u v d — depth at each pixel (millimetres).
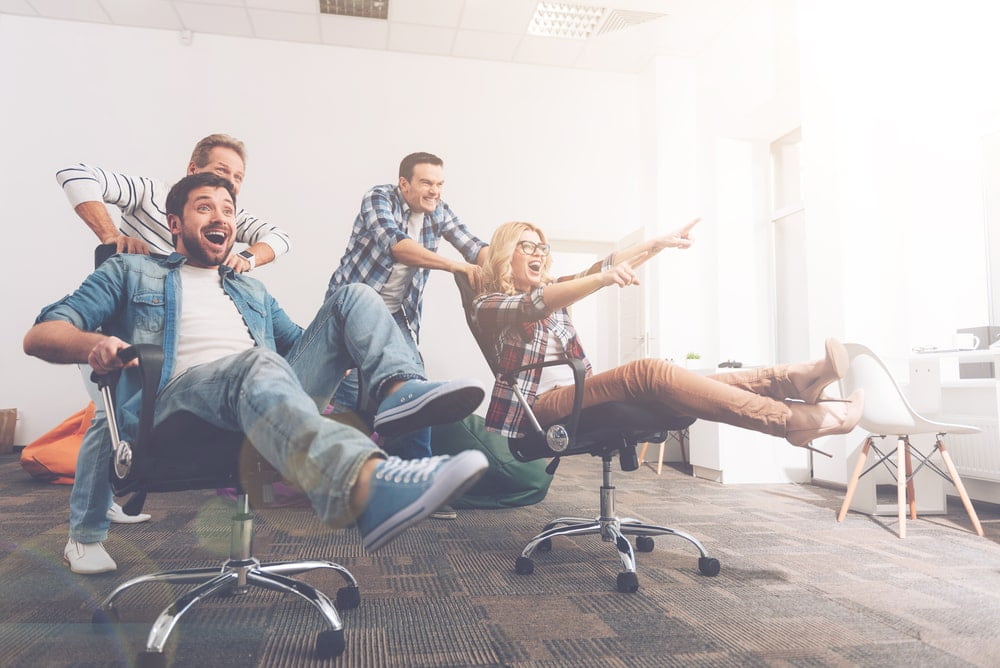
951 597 1599
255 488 1266
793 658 1191
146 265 1404
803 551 2113
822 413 1555
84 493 1685
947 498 3326
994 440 2854
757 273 4945
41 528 2268
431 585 1657
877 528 2561
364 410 1446
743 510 2930
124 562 1839
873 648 1247
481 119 5770
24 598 1499
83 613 1398
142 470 1095
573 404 1656
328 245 5434
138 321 1346
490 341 1942
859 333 3398
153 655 1083
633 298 5633
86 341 1165
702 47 5480
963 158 3621
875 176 3504
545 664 1149
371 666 1134
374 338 1312
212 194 1460
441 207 3256
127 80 5262
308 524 2463
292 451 1002
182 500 2945
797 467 3887
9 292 5023
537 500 2992
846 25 3518
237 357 1132
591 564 1896
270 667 1123
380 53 5648
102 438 1686
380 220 2832
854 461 2959
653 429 1757
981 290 3576
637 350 5488
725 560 1965
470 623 1365
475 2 4914
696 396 1605
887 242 3482
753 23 4727
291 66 5500
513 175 5785
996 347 2992
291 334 1639
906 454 2885
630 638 1283
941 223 3562
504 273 2479
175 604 1171
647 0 4809
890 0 3590
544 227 5789
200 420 1141
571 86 5938
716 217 4980
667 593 1605
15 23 5156
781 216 4863
